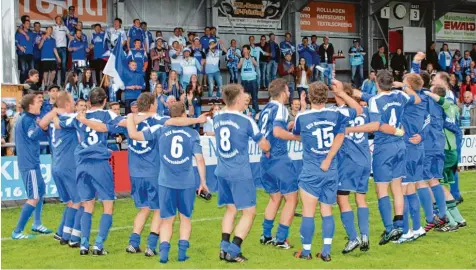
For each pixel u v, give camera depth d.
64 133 7.73
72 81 15.62
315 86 6.71
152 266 6.70
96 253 7.27
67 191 7.88
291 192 7.46
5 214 10.41
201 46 18.89
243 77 18.41
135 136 6.84
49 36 16.56
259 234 8.50
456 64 22.72
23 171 8.30
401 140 7.61
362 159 7.24
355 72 21.78
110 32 17.20
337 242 7.98
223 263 6.80
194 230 8.91
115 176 12.02
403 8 23.84
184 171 6.74
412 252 7.36
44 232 8.86
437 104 8.48
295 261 6.86
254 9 21.73
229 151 6.71
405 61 22.02
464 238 8.16
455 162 8.95
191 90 16.12
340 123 6.66
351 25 23.69
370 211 10.34
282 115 7.07
